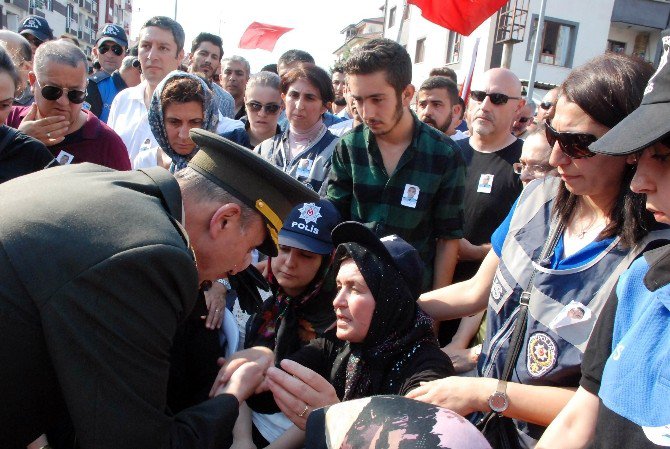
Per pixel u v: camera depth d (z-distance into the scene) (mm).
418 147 2432
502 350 1551
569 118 1363
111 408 1020
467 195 3273
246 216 1320
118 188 1143
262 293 2424
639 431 990
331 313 2045
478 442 819
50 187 1105
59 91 2598
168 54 3594
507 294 1574
